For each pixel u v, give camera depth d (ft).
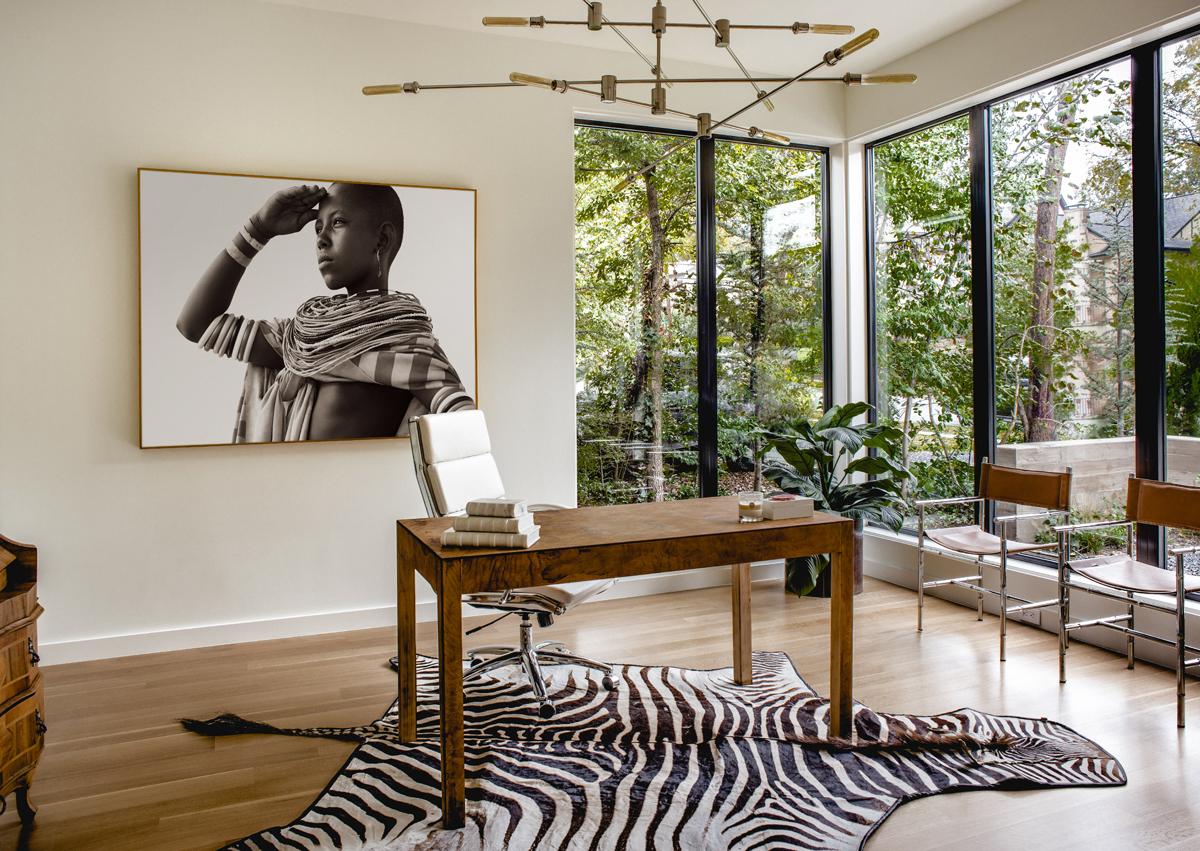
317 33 12.02
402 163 12.53
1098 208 11.75
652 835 6.59
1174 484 9.58
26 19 10.60
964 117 13.94
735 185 15.35
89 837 6.64
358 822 6.82
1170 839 6.50
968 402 13.99
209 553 11.66
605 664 10.57
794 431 14.10
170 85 11.28
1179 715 8.66
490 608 9.03
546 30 12.89
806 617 12.85
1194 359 10.61
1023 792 7.31
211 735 8.59
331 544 12.30
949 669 10.44
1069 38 11.53
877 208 15.85
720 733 8.50
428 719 8.95
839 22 12.73
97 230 10.99
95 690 9.91
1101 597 11.28
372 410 12.30
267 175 11.79
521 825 6.74
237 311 11.57
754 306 15.64
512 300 13.24
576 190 14.19
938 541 11.84
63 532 10.96
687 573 14.61
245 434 11.68
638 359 14.70
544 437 13.53
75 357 10.94
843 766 7.79
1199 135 10.48
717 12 12.28
